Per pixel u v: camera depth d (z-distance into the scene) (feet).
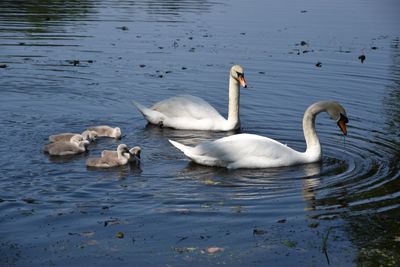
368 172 44.37
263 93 64.54
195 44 84.94
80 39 86.63
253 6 118.83
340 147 50.16
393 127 54.70
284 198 39.60
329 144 50.88
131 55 78.43
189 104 56.65
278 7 118.01
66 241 33.42
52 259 31.65
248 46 84.17
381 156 47.91
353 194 40.22
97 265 31.17
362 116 57.62
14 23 96.48
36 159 45.68
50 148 46.62
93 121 55.98
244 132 54.80
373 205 38.40
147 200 38.88
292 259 32.14
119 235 34.06
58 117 56.18
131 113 58.85
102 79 68.18
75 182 41.65
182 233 34.60
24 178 41.96
